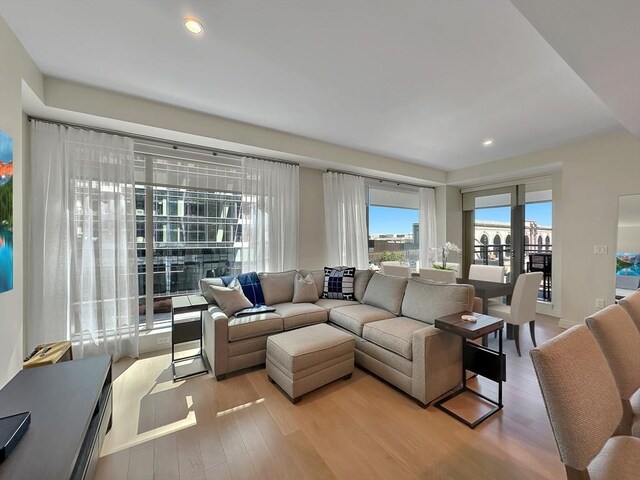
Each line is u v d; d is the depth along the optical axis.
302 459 1.60
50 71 2.19
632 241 3.36
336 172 4.45
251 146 3.29
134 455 1.62
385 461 1.58
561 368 0.92
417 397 2.10
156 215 3.20
